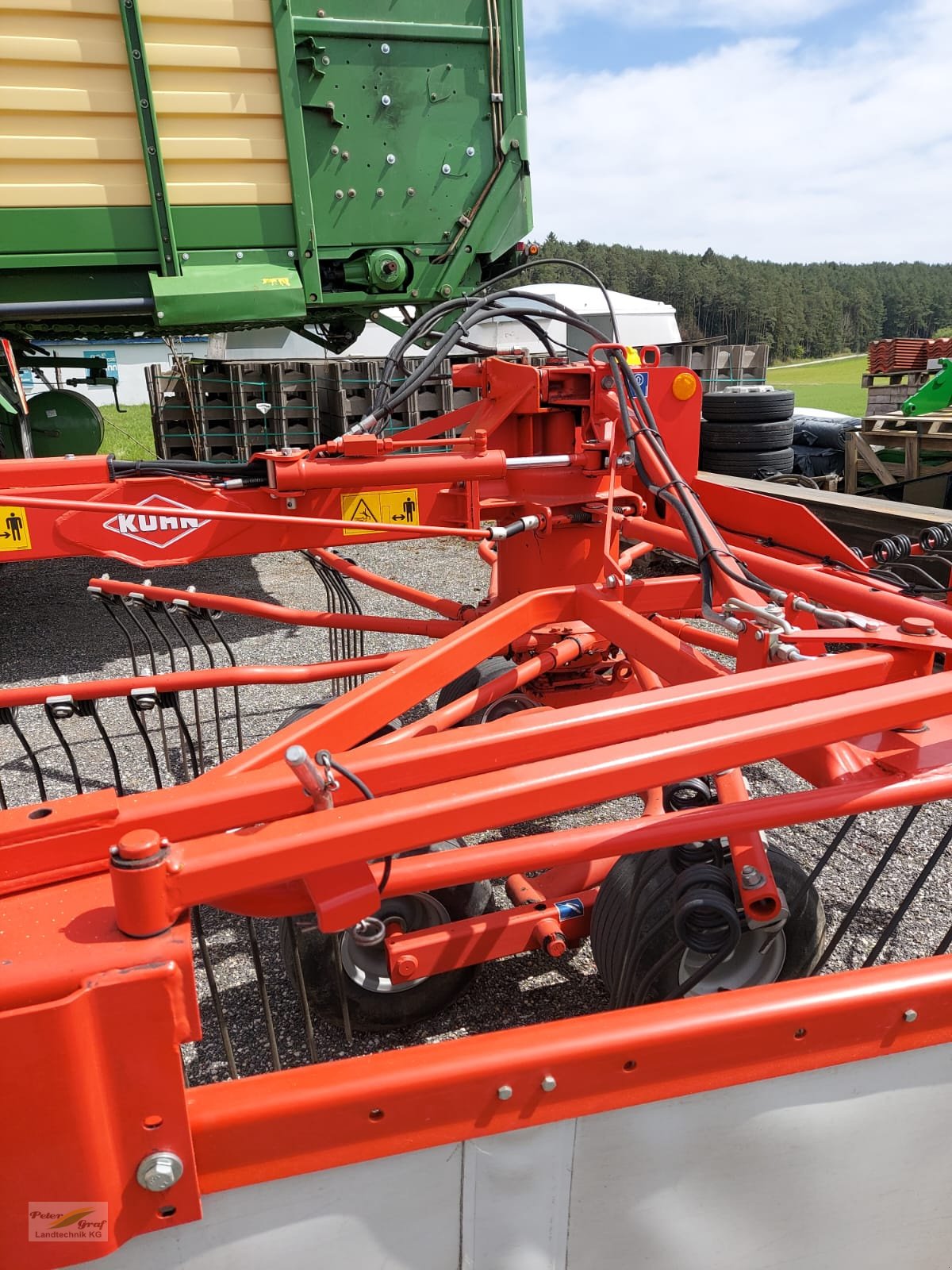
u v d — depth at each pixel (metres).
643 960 1.97
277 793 1.45
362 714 2.12
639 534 3.21
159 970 1.01
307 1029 1.82
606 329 14.89
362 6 5.71
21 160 5.28
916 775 1.72
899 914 1.81
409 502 3.60
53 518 3.24
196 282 5.71
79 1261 1.08
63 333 7.49
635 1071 1.20
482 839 3.38
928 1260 1.50
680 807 1.93
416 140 6.07
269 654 5.76
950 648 1.85
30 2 5.03
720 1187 1.31
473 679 3.62
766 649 2.06
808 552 3.16
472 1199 1.20
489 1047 1.16
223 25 5.41
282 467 3.17
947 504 7.96
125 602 3.30
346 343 7.35
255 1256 1.15
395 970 2.12
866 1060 1.30
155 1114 1.05
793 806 1.62
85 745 4.39
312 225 5.93
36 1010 0.96
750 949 2.07
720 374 14.82
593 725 1.65
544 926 2.25
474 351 4.49
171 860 1.15
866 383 11.82
